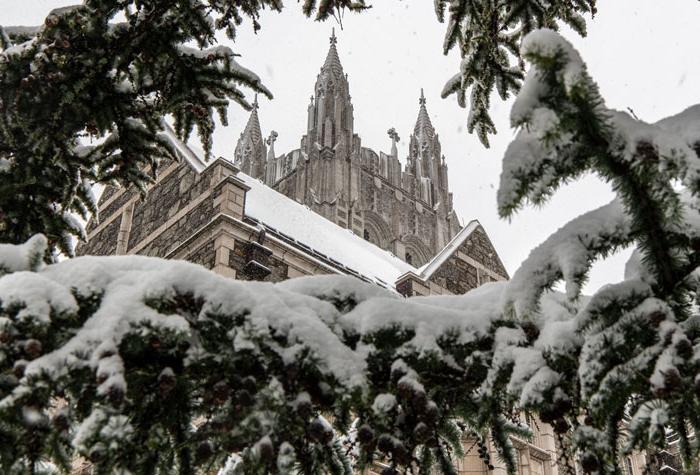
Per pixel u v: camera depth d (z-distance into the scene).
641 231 3.74
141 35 7.66
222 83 8.12
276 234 19.66
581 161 3.50
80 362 3.78
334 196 68.56
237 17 8.16
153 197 21.39
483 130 8.14
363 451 4.68
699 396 3.62
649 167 3.35
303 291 4.66
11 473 3.96
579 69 3.23
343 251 24.70
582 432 4.04
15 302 3.80
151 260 4.39
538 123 3.31
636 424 4.28
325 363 4.08
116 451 3.90
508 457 4.90
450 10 7.97
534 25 7.99
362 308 4.47
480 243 25.20
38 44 7.24
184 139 8.53
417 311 4.40
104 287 4.15
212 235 17.94
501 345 4.30
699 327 3.99
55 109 7.37
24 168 7.54
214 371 4.16
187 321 4.05
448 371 4.42
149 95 8.52
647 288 3.91
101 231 22.95
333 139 72.88
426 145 84.31
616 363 3.85
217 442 4.32
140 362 4.10
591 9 7.82
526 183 3.49
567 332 4.11
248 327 4.01
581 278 3.71
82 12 7.33
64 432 3.98
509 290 3.88
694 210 3.91
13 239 7.73
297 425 4.13
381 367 4.30
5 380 3.89
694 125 3.67
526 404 3.97
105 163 8.37
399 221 73.62
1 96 7.23
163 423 4.27
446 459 4.73
